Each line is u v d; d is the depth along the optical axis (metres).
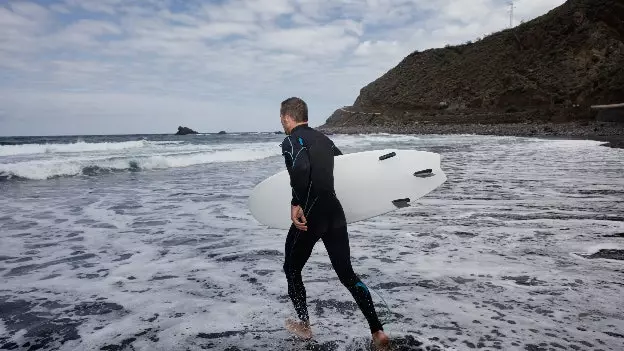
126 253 4.19
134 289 3.21
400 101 82.19
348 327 2.50
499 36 78.88
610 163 11.93
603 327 2.38
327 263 3.78
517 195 6.99
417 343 2.24
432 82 81.50
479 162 13.06
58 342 2.38
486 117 60.88
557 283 3.09
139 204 7.00
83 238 4.79
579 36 62.03
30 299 3.02
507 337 2.29
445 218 5.47
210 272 3.61
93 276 3.51
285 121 2.39
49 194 8.05
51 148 21.06
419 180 2.85
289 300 2.98
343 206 2.56
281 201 2.88
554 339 2.25
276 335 2.43
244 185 9.35
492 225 4.99
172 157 14.47
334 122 94.69
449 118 66.56
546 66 63.00
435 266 3.56
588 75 57.19
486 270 3.42
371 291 3.03
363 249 4.12
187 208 6.66
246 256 4.08
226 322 2.62
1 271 3.64
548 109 55.88
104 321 2.65
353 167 2.80
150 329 2.53
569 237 4.34
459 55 84.12
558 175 9.43
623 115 43.91
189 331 2.50
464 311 2.64
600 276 3.22
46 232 5.08
